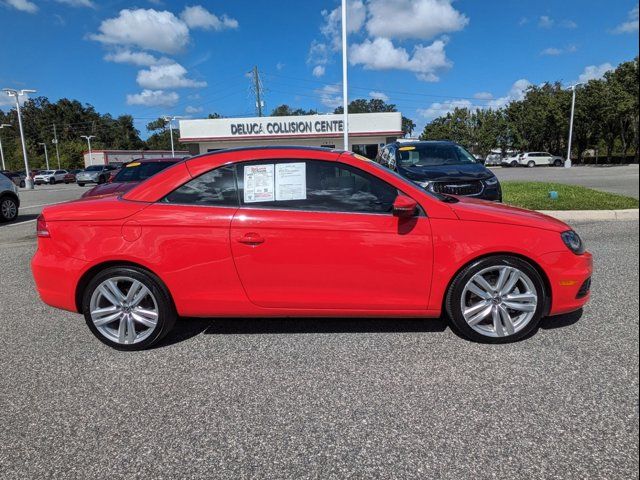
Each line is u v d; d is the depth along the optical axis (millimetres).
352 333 3703
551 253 3291
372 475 2129
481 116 56031
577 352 3252
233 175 3408
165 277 3346
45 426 2584
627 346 3318
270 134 39312
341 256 3271
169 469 2215
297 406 2705
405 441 2359
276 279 3320
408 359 3232
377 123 38188
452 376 2980
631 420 2463
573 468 2129
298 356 3336
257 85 51219
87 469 2230
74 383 3047
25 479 2168
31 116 114688
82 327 4031
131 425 2574
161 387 2969
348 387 2893
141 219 3344
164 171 3502
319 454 2285
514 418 2520
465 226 3283
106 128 119938
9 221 11602
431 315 3422
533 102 51594
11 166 80438
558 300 3361
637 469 2109
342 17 16328
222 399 2807
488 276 3400
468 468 2152
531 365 3090
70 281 3422
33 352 3531
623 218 8766
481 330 3408
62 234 3434
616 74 38125
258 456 2287
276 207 3338
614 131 41250
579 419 2488
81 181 34375
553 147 54594
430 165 8289
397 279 3307
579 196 10445
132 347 3488
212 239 3297
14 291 5160
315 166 3395
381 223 3273
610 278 4910
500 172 33375
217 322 4023
